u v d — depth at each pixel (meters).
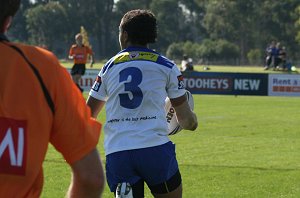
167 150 11.53
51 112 6.38
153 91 11.53
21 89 6.30
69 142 6.51
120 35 12.16
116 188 11.47
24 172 6.26
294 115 47.16
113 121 11.67
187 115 11.91
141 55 11.81
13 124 6.24
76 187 6.68
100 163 6.71
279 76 68.62
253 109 52.16
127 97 11.57
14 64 6.34
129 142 11.40
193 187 20.97
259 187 21.05
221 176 22.80
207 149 29.09
